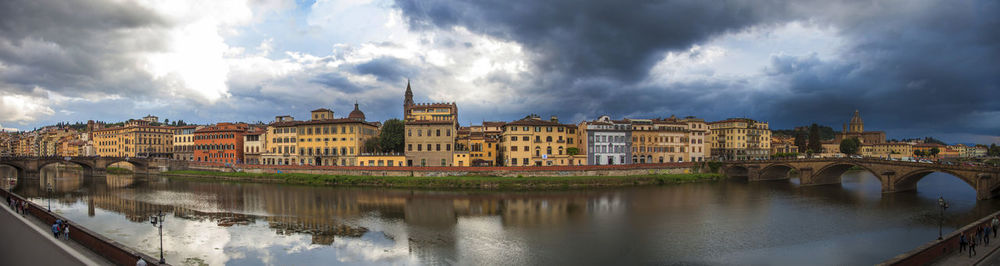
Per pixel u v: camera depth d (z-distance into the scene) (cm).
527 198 8844
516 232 5903
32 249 3678
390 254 4900
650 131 14388
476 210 7494
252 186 10969
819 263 4678
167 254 4850
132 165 15650
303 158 13575
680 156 14800
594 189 10275
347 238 5556
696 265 4597
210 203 8200
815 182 11369
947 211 7400
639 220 6669
